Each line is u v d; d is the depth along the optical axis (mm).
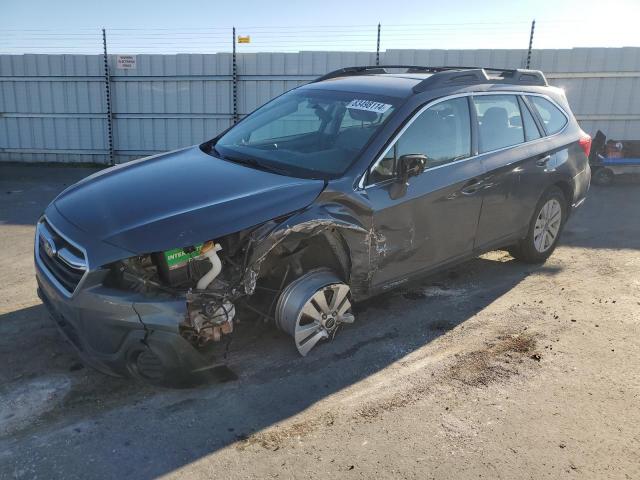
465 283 5227
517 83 5273
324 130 4371
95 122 12570
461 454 2914
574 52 11062
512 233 5133
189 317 3123
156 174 3930
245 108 12211
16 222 7508
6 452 2881
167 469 2791
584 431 3104
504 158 4797
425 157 3867
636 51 10844
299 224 3432
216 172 3898
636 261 5906
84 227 3281
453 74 4598
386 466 2822
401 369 3729
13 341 4004
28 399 3328
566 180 5520
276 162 4090
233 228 3248
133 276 3107
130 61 12117
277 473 2770
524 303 4797
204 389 3473
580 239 6699
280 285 3770
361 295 4047
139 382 3525
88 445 2951
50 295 3402
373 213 3842
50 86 12422
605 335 4230
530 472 2787
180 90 12219
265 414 3238
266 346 3973
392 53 11609
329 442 3002
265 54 11859
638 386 3549
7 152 12867
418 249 4230
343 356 3875
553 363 3816
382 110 4207
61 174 11531
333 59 11773
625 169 9953
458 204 4406
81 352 3324
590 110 11273
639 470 2807
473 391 3479
